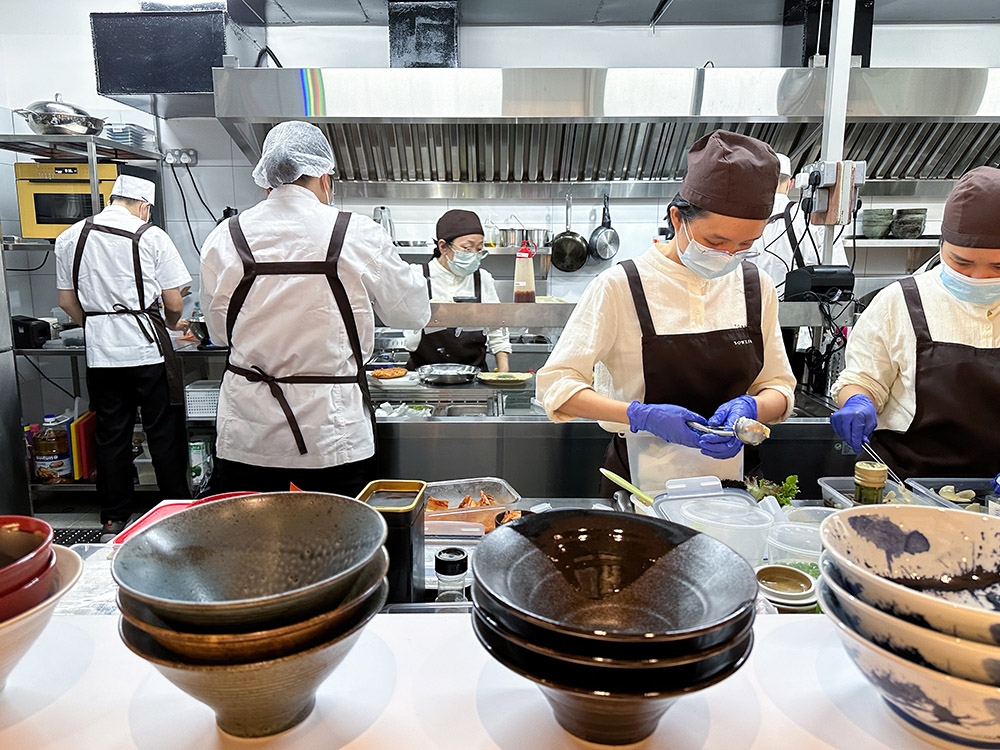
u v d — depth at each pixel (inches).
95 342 121.9
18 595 20.6
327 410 71.3
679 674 19.2
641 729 20.7
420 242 151.6
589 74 120.3
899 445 62.0
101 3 149.1
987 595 25.3
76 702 22.8
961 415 58.8
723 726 22.0
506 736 21.5
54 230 132.6
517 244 146.6
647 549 25.5
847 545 25.1
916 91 121.0
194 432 127.2
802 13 137.7
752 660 25.5
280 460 72.2
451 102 121.3
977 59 151.0
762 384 58.6
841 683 24.2
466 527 46.1
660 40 150.9
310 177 71.3
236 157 156.3
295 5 137.8
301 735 21.4
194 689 19.2
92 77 151.6
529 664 19.9
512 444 81.4
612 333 55.8
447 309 74.6
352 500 25.0
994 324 58.7
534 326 74.6
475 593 22.0
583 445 81.2
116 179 130.8
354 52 151.3
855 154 142.5
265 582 24.6
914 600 19.5
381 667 25.0
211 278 69.9
